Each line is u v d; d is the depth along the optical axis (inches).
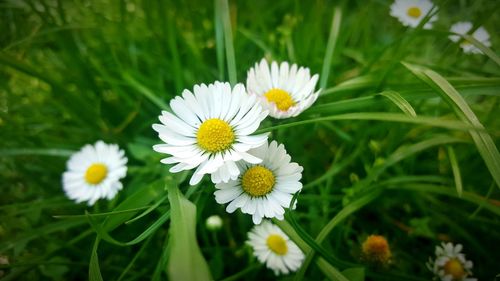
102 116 4.8
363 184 3.6
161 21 4.8
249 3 5.2
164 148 2.7
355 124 4.4
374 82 3.6
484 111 4.0
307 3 5.2
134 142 4.7
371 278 3.5
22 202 4.4
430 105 4.0
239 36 5.1
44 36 4.9
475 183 4.0
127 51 5.1
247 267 3.5
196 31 5.3
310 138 4.6
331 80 4.4
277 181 2.7
